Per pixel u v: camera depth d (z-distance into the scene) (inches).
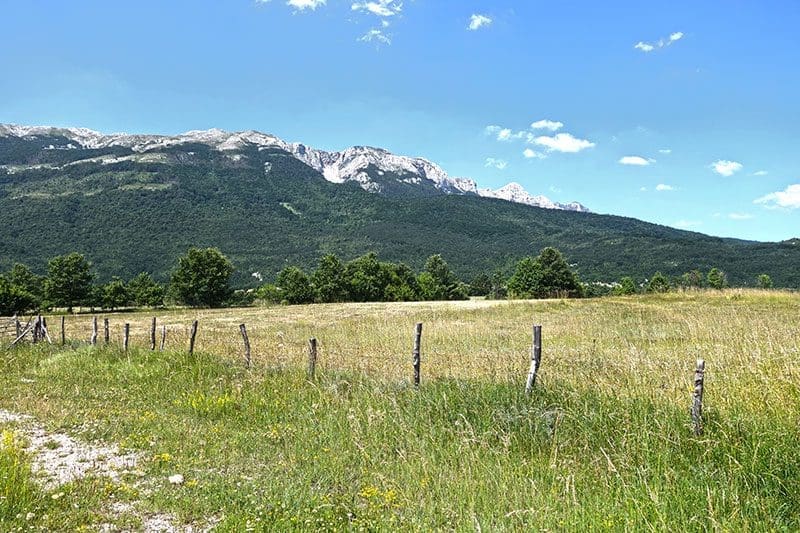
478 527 191.6
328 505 224.8
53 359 689.6
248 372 557.9
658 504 199.5
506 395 353.1
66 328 1529.3
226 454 313.0
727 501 203.3
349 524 209.6
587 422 298.7
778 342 468.1
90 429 364.2
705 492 208.8
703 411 274.7
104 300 3307.1
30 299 2925.7
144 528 216.1
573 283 3061.0
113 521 219.0
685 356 475.2
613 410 303.4
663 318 994.7
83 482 258.5
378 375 490.6
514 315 1348.4
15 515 214.4
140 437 345.7
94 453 315.3
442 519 215.8
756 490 209.5
